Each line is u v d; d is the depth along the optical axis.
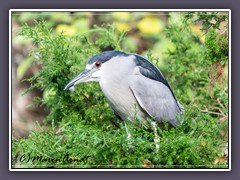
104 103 12.20
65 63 11.92
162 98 11.48
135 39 18.56
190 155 9.43
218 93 12.36
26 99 17.48
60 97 12.00
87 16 18.17
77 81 11.15
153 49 17.44
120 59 11.30
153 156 9.46
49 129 9.93
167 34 14.34
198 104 12.63
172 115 11.62
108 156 9.27
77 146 9.29
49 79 11.96
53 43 11.92
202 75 13.23
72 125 9.62
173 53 13.94
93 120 11.79
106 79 11.24
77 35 12.56
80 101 12.02
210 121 10.48
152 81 11.43
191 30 14.42
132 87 11.24
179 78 13.70
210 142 9.65
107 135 9.28
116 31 15.34
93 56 11.38
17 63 17.69
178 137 9.48
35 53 12.16
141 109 11.44
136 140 9.29
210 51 12.04
